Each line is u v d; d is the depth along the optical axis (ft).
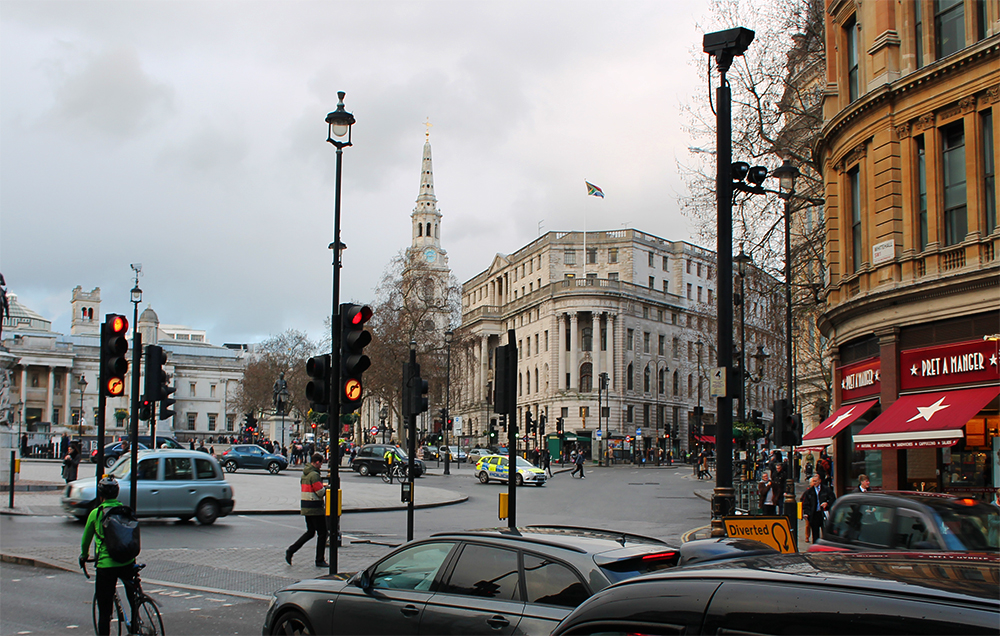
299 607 25.04
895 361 72.43
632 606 9.47
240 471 173.06
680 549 22.16
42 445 250.98
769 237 109.50
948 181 69.92
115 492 30.66
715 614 8.72
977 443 66.54
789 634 8.13
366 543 62.90
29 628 33.65
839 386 86.79
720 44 39.78
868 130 76.07
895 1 74.90
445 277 439.63
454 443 353.31
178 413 415.03
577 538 22.63
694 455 290.76
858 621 7.76
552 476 191.93
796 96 109.50
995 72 65.46
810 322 129.80
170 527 72.13
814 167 107.04
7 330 413.18
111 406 375.45
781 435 67.92
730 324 38.86
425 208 449.89
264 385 335.67
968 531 31.14
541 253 340.18
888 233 73.51
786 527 37.09
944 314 67.97
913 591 7.77
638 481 168.45
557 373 314.14
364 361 44.19
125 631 33.40
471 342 367.86
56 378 384.88
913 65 73.10
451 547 23.22
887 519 33.35
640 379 318.86
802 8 103.55
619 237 329.93
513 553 21.98
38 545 57.82
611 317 310.45
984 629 7.05
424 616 22.20
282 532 70.85
